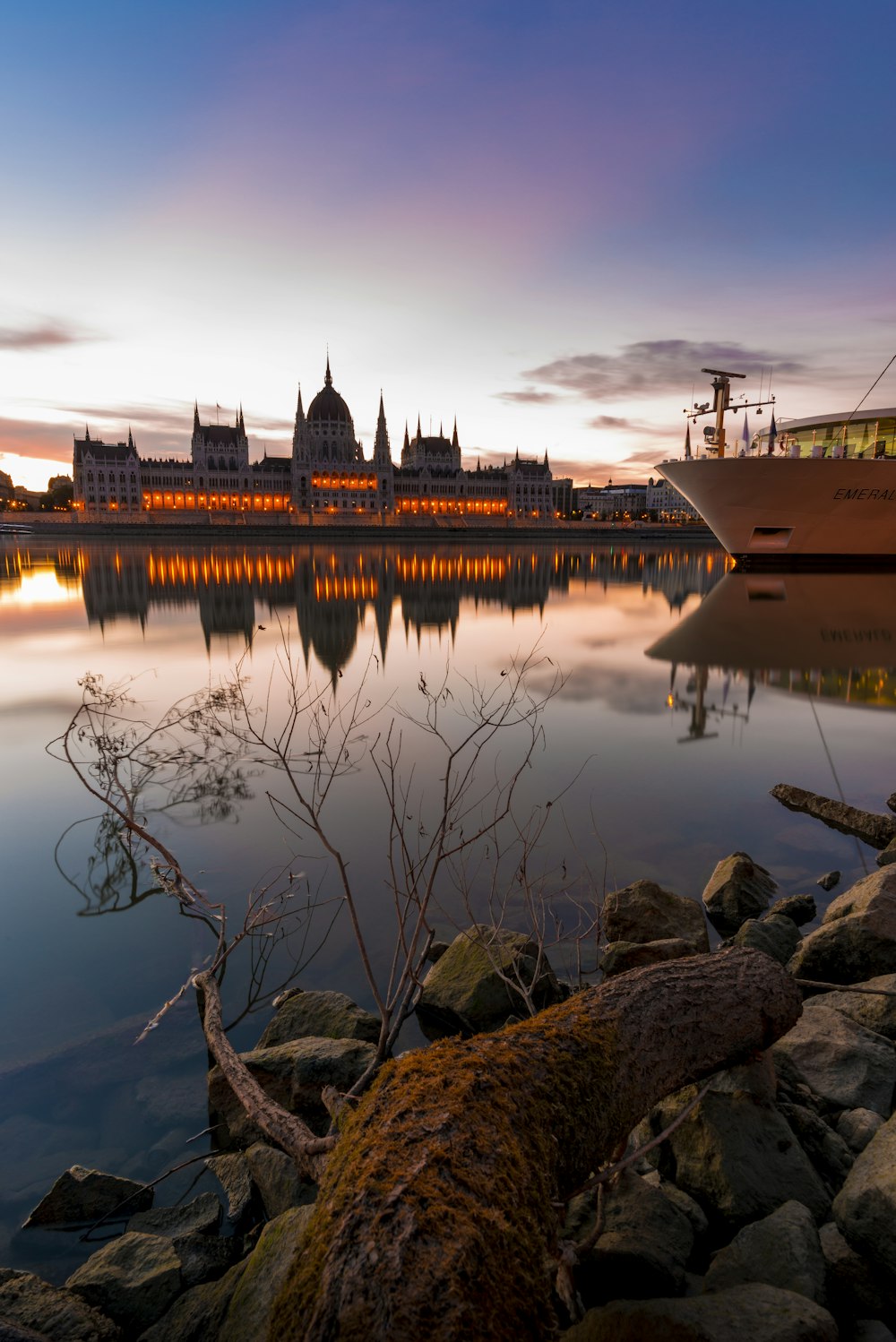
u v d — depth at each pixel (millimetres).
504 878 5828
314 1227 1874
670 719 10719
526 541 138125
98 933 5082
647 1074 2631
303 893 5594
